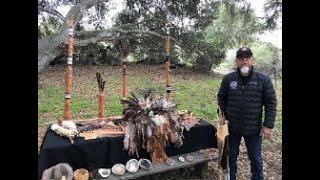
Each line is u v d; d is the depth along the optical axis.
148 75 11.09
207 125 3.77
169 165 3.44
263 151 4.57
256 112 3.21
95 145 3.15
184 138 3.64
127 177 3.19
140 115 3.36
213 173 3.92
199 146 3.75
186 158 3.58
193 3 12.19
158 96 3.68
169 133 3.48
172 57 12.61
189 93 8.30
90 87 8.98
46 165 2.96
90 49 13.06
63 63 12.70
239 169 4.05
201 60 11.96
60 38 9.45
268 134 3.18
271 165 4.16
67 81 3.46
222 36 11.55
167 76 4.15
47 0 11.73
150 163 3.37
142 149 3.43
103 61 13.43
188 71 12.21
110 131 3.42
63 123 3.36
